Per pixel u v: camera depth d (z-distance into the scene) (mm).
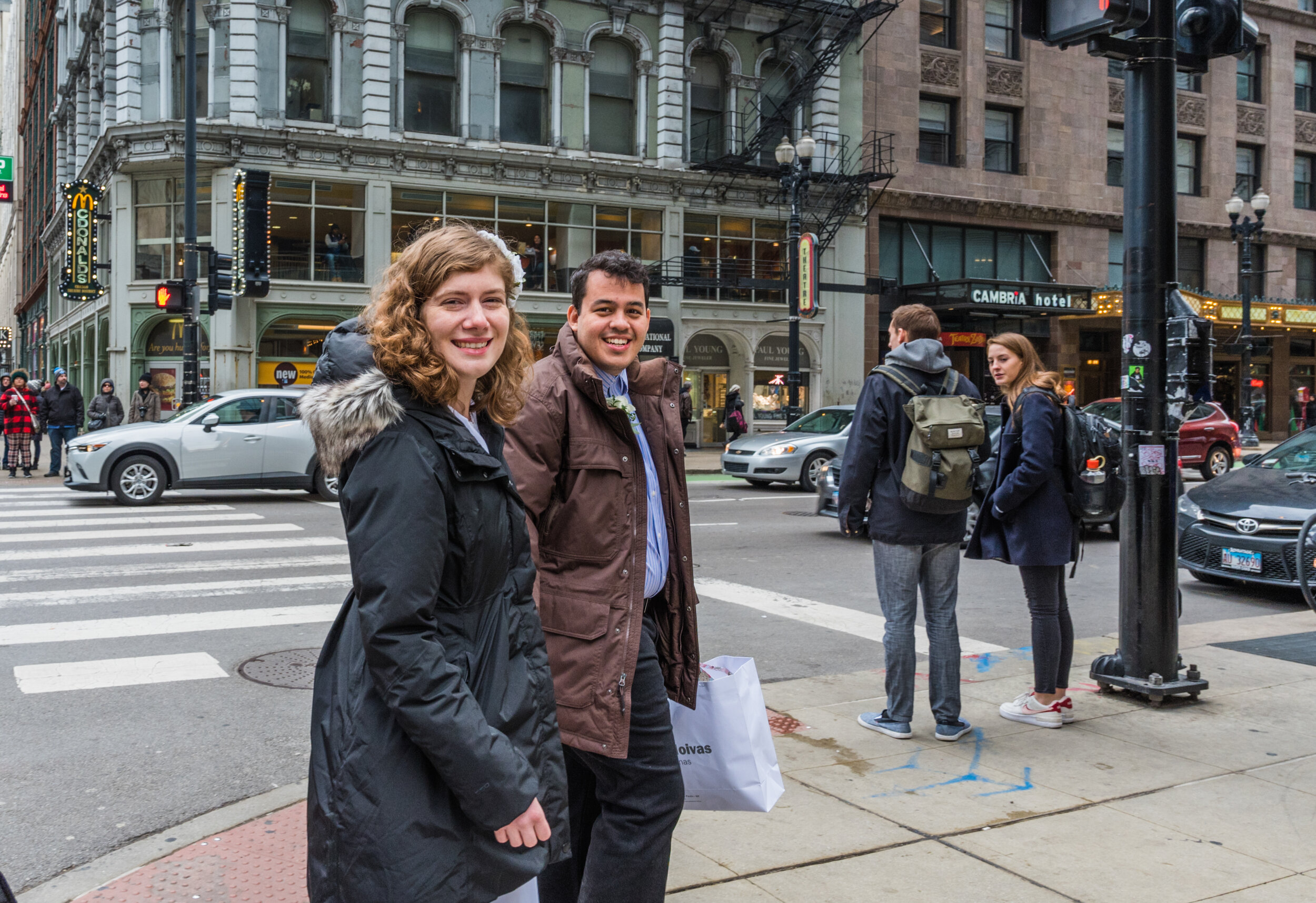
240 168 21672
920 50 30031
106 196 24219
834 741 4484
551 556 2545
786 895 3047
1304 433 9711
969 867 3240
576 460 2521
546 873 2754
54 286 41125
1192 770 4117
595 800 2793
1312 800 3809
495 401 2035
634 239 26141
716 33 26594
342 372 1751
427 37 23797
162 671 5727
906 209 29828
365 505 1681
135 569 8875
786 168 20828
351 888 1650
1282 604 8250
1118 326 32688
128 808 3893
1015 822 3592
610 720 2408
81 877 3277
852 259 28859
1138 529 5094
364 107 23078
